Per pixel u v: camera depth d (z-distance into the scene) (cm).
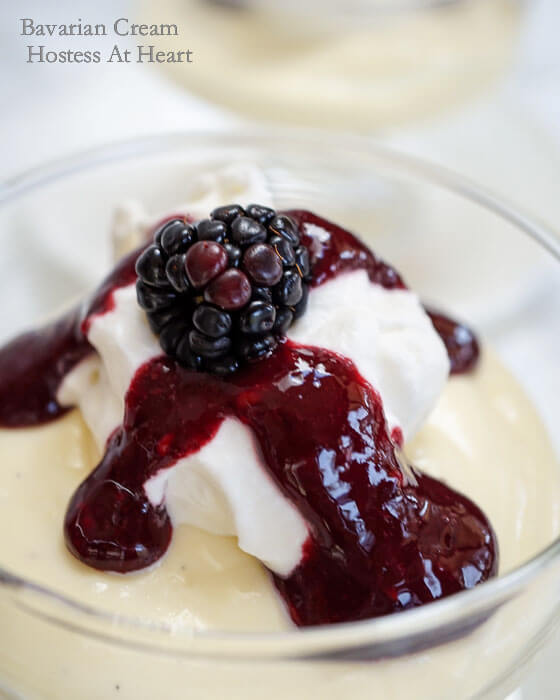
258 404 18
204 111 38
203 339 18
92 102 38
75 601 16
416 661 17
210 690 17
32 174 23
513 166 36
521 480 21
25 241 24
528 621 18
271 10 30
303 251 19
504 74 35
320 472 18
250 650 16
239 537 18
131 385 19
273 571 18
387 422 19
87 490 19
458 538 18
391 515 18
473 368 22
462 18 32
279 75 31
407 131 38
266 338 18
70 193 24
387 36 31
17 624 17
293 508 18
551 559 17
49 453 20
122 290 20
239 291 18
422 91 31
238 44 31
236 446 18
